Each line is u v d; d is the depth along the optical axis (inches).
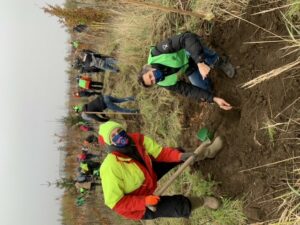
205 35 177.8
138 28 239.0
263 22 143.5
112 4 279.0
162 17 209.5
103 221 347.6
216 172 165.0
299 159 121.6
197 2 177.9
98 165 347.6
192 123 197.6
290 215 118.1
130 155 149.2
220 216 156.8
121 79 310.0
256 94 144.1
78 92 355.9
